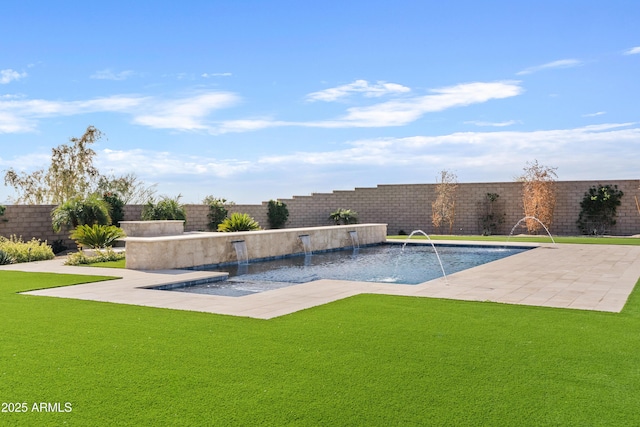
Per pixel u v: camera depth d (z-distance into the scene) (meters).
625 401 3.74
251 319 6.34
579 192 25.62
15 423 3.36
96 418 3.44
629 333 5.63
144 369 4.40
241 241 14.16
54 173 28.30
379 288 8.88
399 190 29.16
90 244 15.70
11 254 14.21
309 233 16.97
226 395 3.82
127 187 30.03
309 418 3.44
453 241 20.30
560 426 3.35
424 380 4.14
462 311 6.82
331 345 5.14
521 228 26.75
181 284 9.87
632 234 24.77
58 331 5.74
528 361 4.63
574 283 9.45
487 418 3.45
